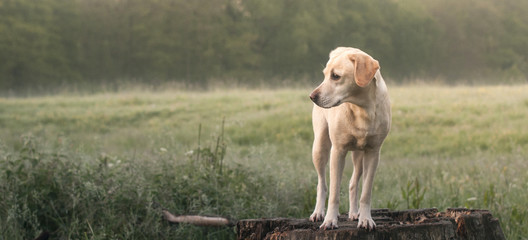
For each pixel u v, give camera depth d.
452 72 40.91
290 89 26.55
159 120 14.91
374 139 3.62
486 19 42.41
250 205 5.51
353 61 3.44
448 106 14.95
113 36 37.03
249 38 35.91
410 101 16.17
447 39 41.94
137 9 36.62
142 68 36.09
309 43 36.84
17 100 19.78
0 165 5.62
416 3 41.50
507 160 8.84
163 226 5.20
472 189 6.38
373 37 38.16
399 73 39.34
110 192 5.24
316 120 4.20
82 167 5.86
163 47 35.94
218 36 35.81
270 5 37.03
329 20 37.34
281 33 36.84
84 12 37.16
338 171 3.76
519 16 43.53
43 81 33.94
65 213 5.22
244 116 14.68
